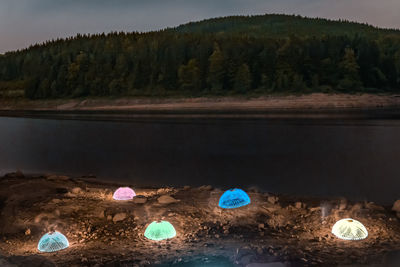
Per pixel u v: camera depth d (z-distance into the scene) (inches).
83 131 1736.0
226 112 3213.6
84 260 258.2
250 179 585.0
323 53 4704.7
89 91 5418.3
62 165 761.0
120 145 1139.3
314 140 1141.7
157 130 1701.5
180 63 5177.2
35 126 2123.5
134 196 397.4
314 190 499.2
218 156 860.0
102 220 333.7
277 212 351.9
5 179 525.7
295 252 266.1
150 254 266.5
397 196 455.5
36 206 365.4
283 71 4571.9
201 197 401.1
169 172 661.3
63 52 6594.5
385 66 4658.0
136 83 5196.9
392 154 802.2
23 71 6786.4
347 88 4335.6
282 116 2487.7
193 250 272.1
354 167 661.9
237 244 281.6
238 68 4601.4
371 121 1882.4
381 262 249.0
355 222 299.4
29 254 272.8
